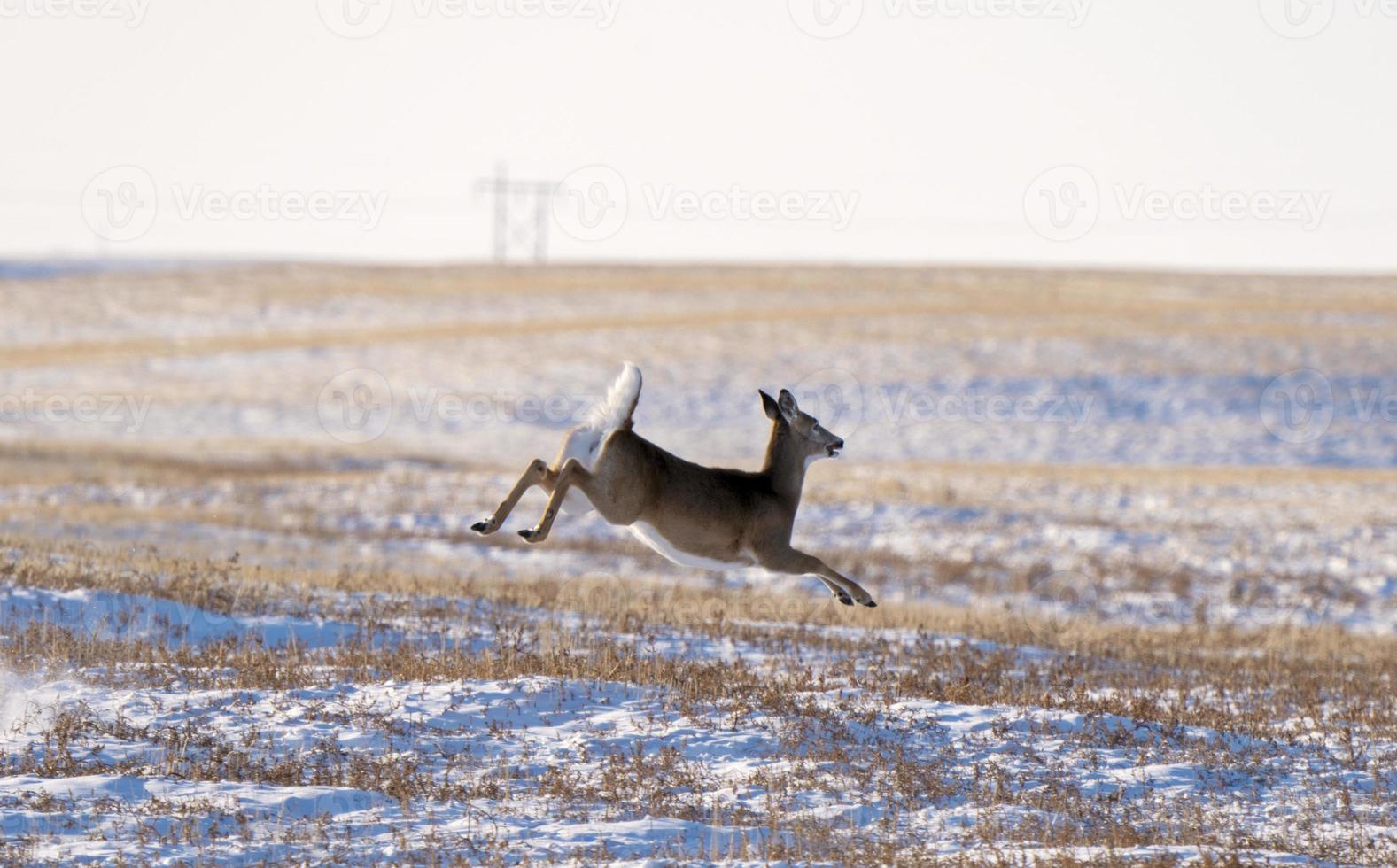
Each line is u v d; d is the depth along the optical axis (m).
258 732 43.09
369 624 59.78
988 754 45.62
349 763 40.94
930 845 35.78
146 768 38.97
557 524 127.75
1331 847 36.97
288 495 139.50
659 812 37.31
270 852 32.03
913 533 124.94
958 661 61.16
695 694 49.84
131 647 53.22
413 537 118.31
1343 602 102.69
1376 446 196.88
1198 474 171.88
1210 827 38.91
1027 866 33.59
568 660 53.81
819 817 37.66
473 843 33.69
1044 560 114.69
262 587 69.62
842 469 171.50
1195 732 50.22
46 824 33.34
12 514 114.25
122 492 136.75
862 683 54.31
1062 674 60.19
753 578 103.06
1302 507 145.62
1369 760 47.72
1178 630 88.38
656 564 108.38
